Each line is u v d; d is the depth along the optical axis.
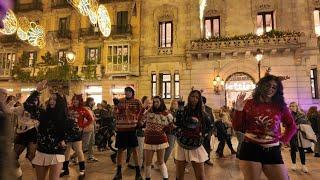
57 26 25.55
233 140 16.45
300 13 20.64
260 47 20.11
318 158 10.58
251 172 3.82
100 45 24.06
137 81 22.84
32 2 26.19
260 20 21.66
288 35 19.88
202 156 5.02
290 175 7.75
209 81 21.20
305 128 8.26
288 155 11.18
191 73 21.64
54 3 25.83
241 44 20.45
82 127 8.20
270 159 3.80
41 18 25.86
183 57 21.95
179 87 21.80
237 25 21.61
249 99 4.17
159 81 22.44
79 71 23.67
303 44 19.69
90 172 8.07
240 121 4.09
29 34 18.94
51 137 4.57
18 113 6.76
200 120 5.09
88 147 9.88
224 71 21.02
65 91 23.69
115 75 23.05
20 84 24.91
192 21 22.19
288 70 20.05
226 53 20.95
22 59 24.69
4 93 4.39
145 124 6.89
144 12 23.42
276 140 3.88
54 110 4.65
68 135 4.81
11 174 1.51
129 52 22.97
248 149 3.90
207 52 20.97
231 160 10.17
